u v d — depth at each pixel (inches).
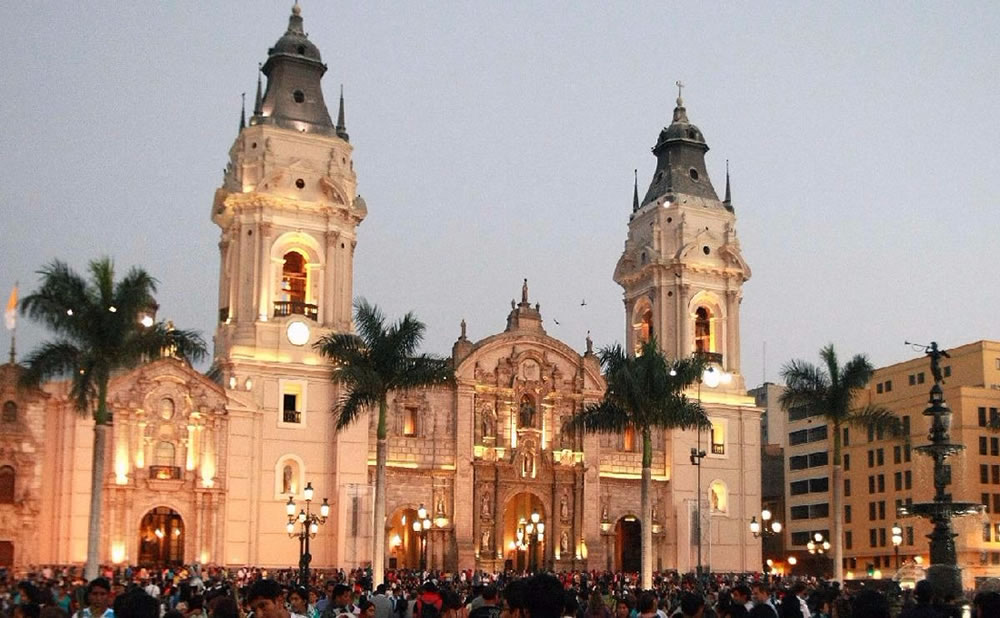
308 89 4035.4
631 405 2977.4
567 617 616.4
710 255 4532.5
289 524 3134.8
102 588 805.2
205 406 3597.4
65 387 3457.2
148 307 2714.1
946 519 1924.2
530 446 4097.0
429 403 3998.5
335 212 3902.6
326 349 2947.8
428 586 1120.2
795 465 5748.0
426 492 3939.5
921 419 4884.4
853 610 596.4
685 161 4670.3
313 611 1064.8
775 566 5733.3
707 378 4424.2
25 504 3361.2
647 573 2913.4
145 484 3474.4
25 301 2541.8
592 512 4148.6
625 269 4670.3
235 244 3853.3
